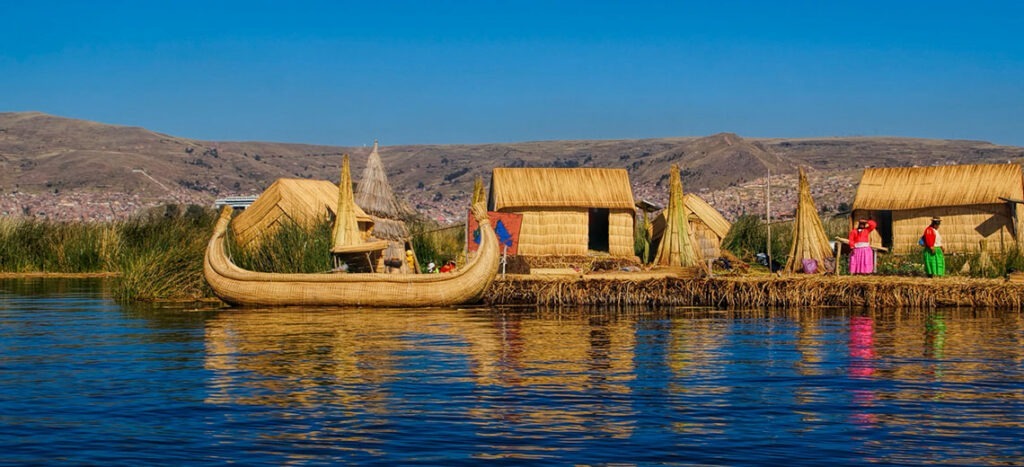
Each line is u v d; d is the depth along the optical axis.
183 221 35.03
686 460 10.01
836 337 17.89
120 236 35.97
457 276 22.56
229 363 14.99
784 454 10.20
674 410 11.97
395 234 25.67
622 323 19.98
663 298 23.45
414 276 22.47
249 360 15.25
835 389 13.16
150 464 9.83
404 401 12.41
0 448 10.32
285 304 22.56
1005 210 31.47
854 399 12.57
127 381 13.59
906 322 20.14
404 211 26.78
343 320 20.23
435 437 10.75
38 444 10.47
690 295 23.50
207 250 23.03
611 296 23.47
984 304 22.81
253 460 9.97
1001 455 10.16
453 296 22.59
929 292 23.02
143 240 35.59
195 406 12.11
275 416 11.63
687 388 13.21
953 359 15.47
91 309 22.34
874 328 19.17
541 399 12.52
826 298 23.33
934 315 21.38
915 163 119.62
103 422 11.35
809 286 23.38
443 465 9.82
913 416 11.70
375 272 24.23
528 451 10.27
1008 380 13.76
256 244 25.98
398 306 22.56
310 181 31.52
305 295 22.45
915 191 32.81
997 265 26.91
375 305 22.53
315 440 10.64
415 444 10.50
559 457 10.09
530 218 30.64
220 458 10.03
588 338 17.73
